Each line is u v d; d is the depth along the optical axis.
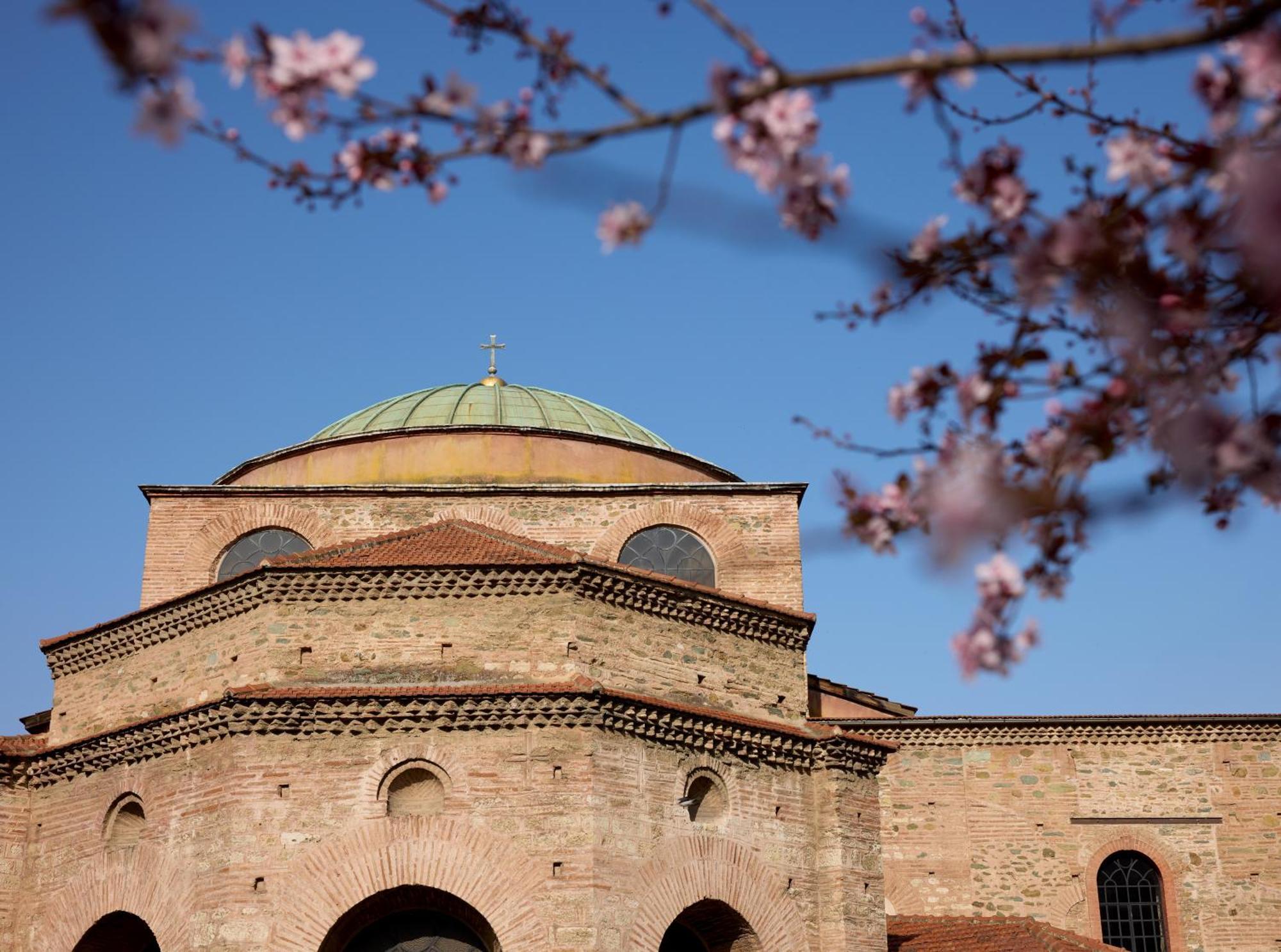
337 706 24.16
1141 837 33.66
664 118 8.02
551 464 34.78
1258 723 34.44
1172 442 8.80
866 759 27.17
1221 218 8.39
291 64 7.67
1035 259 8.69
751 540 32.59
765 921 25.14
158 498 32.66
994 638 9.12
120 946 25.89
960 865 33.22
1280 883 33.47
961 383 9.71
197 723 24.55
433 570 25.52
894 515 10.48
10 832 26.72
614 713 24.36
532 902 23.22
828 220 8.20
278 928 23.02
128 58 6.62
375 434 34.91
